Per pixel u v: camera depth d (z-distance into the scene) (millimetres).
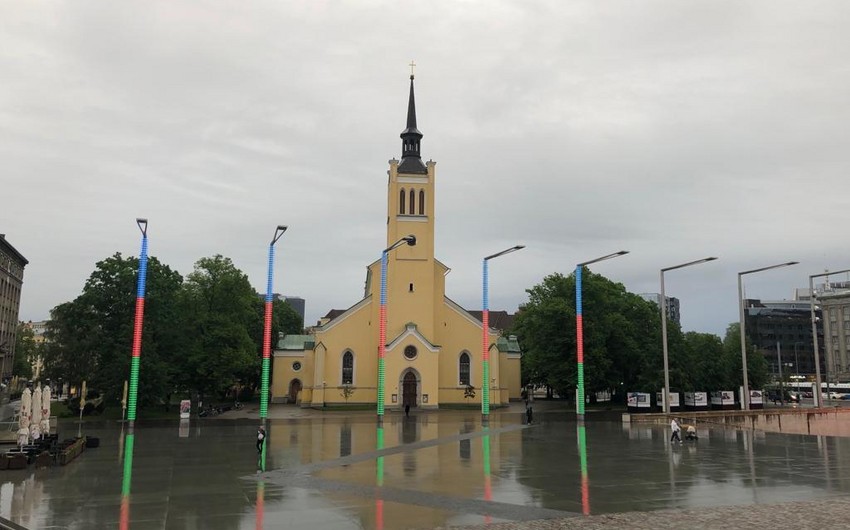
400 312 73688
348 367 73875
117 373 55719
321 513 16859
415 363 70875
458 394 74250
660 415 51812
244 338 68125
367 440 37000
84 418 56969
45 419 31984
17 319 117250
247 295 72312
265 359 48656
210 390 67000
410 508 17500
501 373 80062
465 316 75938
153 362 57406
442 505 17906
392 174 75750
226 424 49531
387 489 20531
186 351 64438
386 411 66938
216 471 24562
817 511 17047
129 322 58000
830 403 91062
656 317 79000
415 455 29750
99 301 58562
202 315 66938
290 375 84750
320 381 72625
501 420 54781
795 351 169375
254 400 93812
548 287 74750
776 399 104125
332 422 52188
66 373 59688
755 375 91875
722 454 30359
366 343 74375
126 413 54875
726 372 86250
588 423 51562
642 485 21328
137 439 37500
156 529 15062
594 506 17797
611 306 75188
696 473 24078
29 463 25719
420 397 70250
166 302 61594
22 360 144125
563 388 70875
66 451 26922
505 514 16734
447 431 43500
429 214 75688
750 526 15258
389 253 74562
